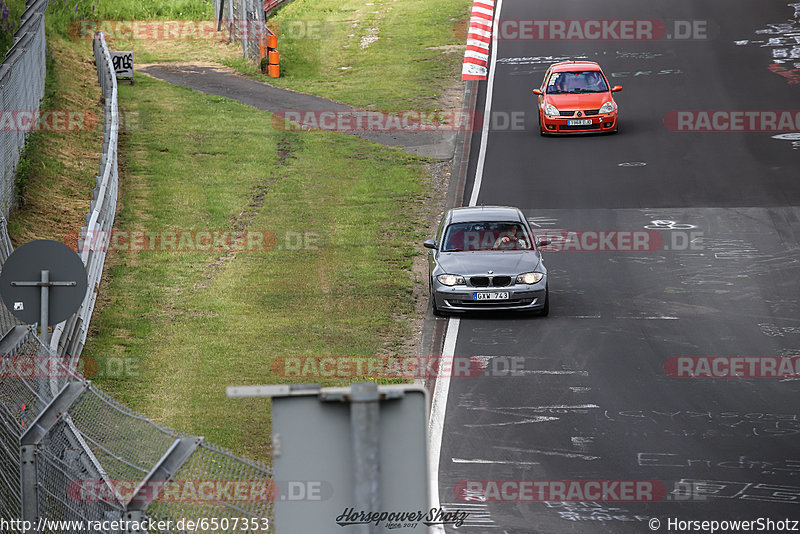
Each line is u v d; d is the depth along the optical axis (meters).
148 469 28.42
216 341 58.84
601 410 48.03
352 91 136.00
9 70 81.62
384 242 82.81
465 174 102.19
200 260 75.88
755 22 158.38
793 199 88.88
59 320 34.34
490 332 61.12
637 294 68.38
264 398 50.19
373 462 16.05
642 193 92.81
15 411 33.06
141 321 61.97
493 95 131.88
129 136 110.19
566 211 89.12
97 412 32.56
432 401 49.59
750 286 69.06
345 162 106.44
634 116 119.06
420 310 66.44
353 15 181.25
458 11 179.38
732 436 44.56
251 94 134.12
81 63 134.75
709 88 128.00
